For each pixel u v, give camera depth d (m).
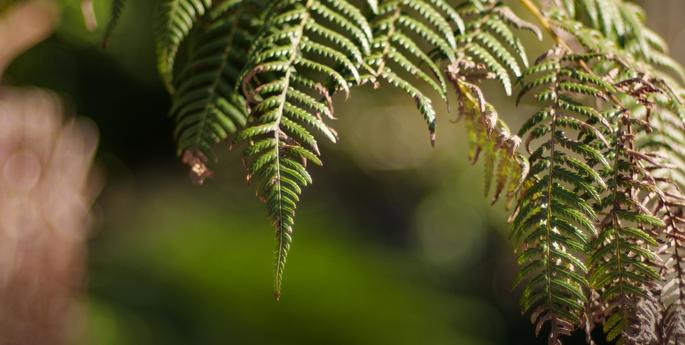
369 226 15.05
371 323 8.85
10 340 5.60
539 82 1.70
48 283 5.87
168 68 2.03
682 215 1.69
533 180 1.64
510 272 13.41
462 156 14.56
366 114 14.12
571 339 9.84
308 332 8.55
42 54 9.94
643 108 1.88
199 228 11.26
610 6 2.01
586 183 1.55
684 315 1.56
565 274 1.53
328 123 13.83
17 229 5.56
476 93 1.64
